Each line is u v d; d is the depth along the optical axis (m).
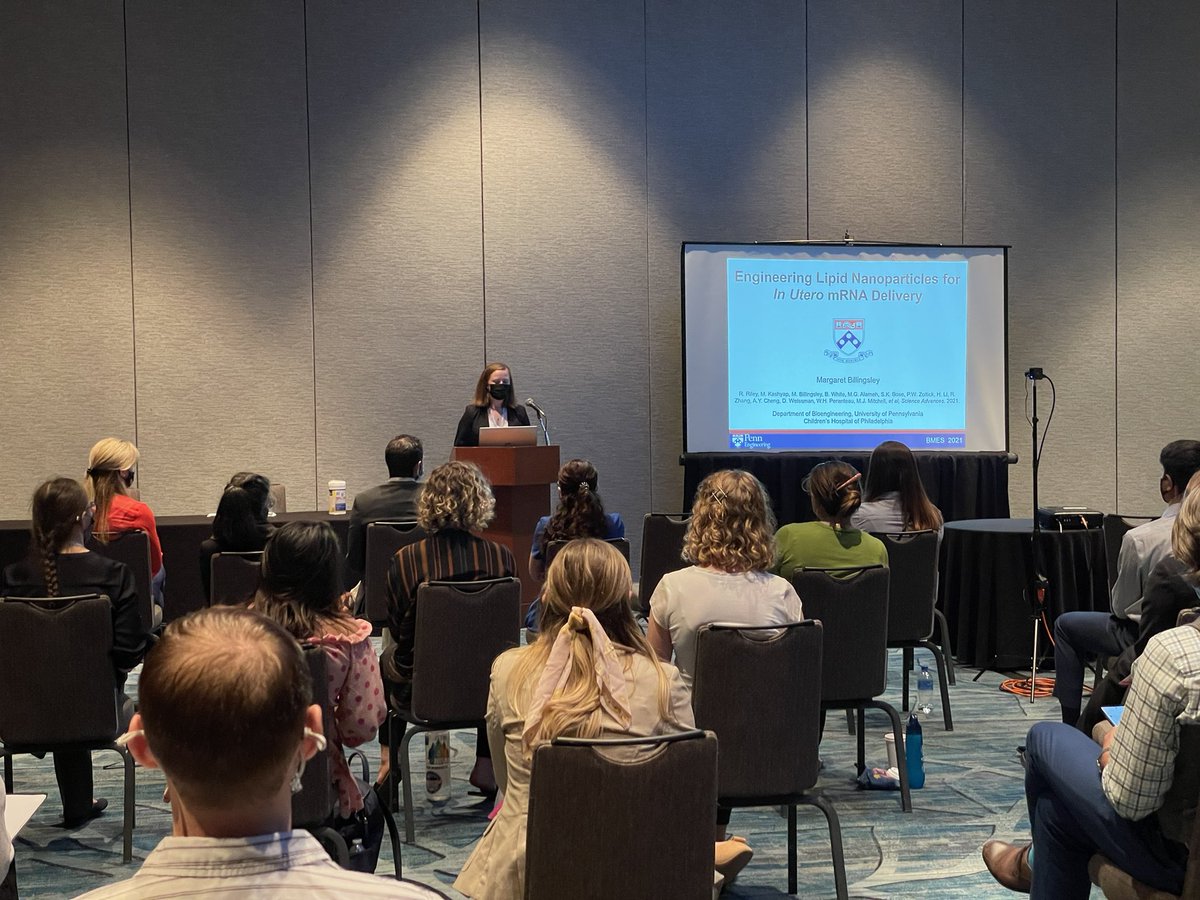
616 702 2.07
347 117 7.78
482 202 7.95
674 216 8.20
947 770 4.10
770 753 2.78
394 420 7.88
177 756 0.94
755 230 8.30
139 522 4.98
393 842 2.91
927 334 7.91
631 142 8.14
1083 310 8.67
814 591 3.49
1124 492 8.74
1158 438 8.74
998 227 8.57
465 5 7.89
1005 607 5.64
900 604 4.46
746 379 7.77
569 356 8.09
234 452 7.68
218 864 0.94
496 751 2.26
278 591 2.72
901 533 4.41
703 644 2.75
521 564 6.21
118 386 7.53
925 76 8.45
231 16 7.61
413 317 7.88
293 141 7.71
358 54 7.78
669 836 1.94
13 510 7.43
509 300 8.00
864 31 8.38
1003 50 8.53
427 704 3.37
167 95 7.54
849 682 3.59
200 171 7.60
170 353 7.59
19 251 7.39
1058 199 8.62
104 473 4.93
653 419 8.23
